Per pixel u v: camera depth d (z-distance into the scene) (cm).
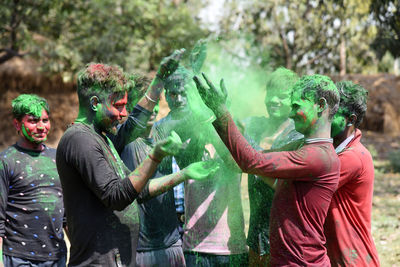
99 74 233
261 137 349
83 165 225
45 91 1655
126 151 301
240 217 327
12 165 328
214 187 320
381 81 2105
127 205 225
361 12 1438
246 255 329
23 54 1447
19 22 1396
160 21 1466
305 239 240
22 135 333
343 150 276
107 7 1459
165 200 310
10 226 329
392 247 582
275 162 234
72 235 237
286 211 243
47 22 1438
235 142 238
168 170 317
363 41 1897
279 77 335
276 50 1811
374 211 779
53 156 345
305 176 236
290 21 1814
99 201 233
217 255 318
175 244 316
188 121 309
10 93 1666
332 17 1792
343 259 275
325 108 240
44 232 332
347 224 274
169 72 258
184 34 1396
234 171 303
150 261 306
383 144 1702
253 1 1623
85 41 1406
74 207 234
